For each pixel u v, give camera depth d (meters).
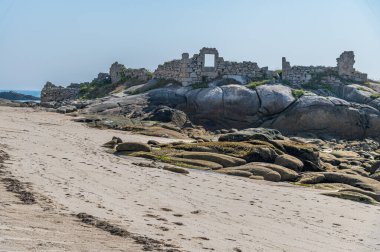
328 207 27.22
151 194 25.34
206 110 63.53
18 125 48.44
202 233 18.70
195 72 69.38
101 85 81.56
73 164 31.41
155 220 19.88
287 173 35.44
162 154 38.22
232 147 39.75
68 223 17.50
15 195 20.86
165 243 16.52
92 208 20.50
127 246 15.62
